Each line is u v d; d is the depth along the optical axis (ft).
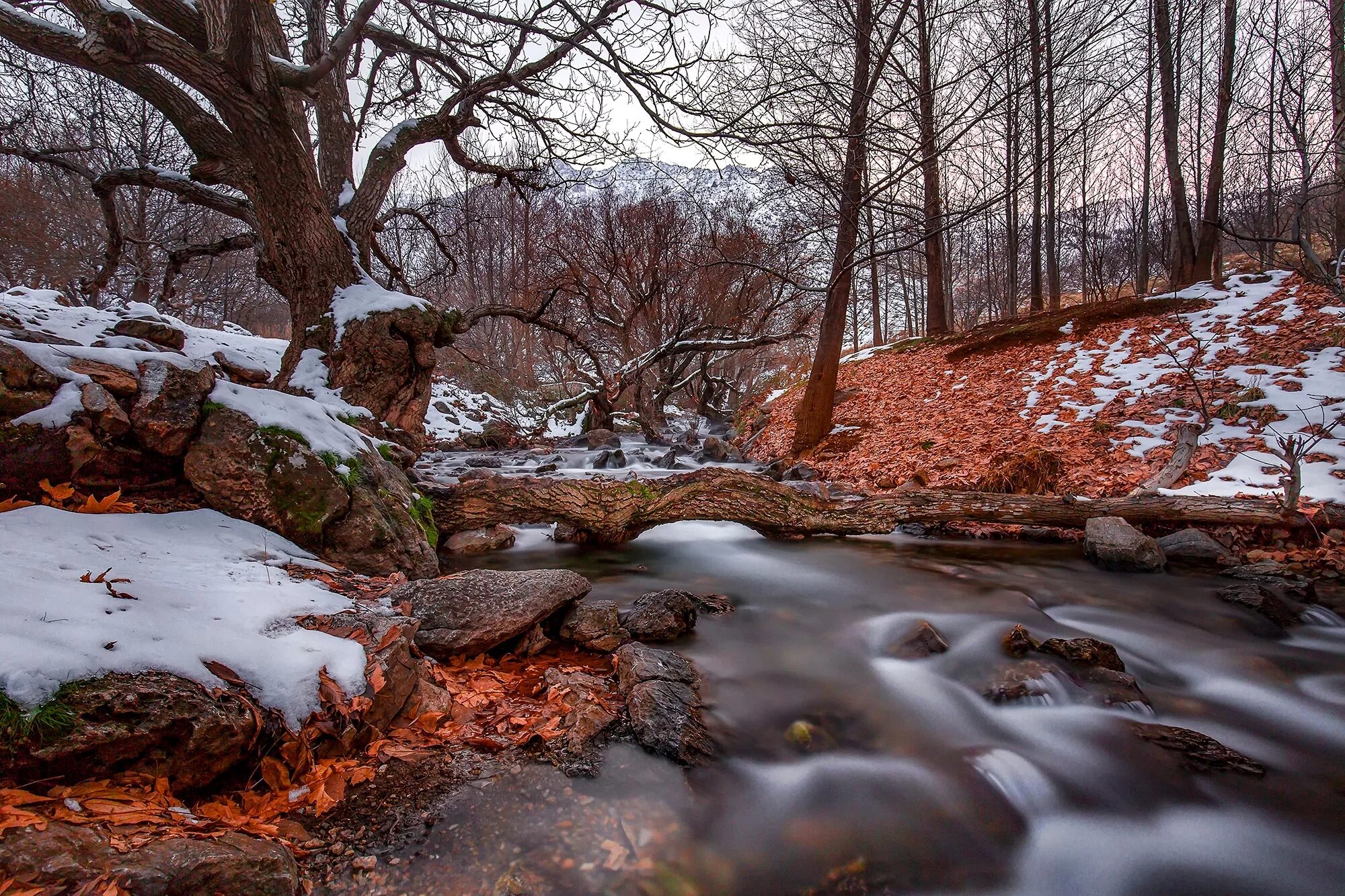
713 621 14.82
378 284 28.30
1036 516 22.13
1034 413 36.40
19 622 6.59
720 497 22.00
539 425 62.64
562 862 6.82
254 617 8.98
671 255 63.82
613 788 8.16
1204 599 16.92
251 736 7.09
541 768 8.35
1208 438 27.37
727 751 9.53
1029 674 11.78
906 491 23.95
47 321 31.35
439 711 9.29
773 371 101.19
